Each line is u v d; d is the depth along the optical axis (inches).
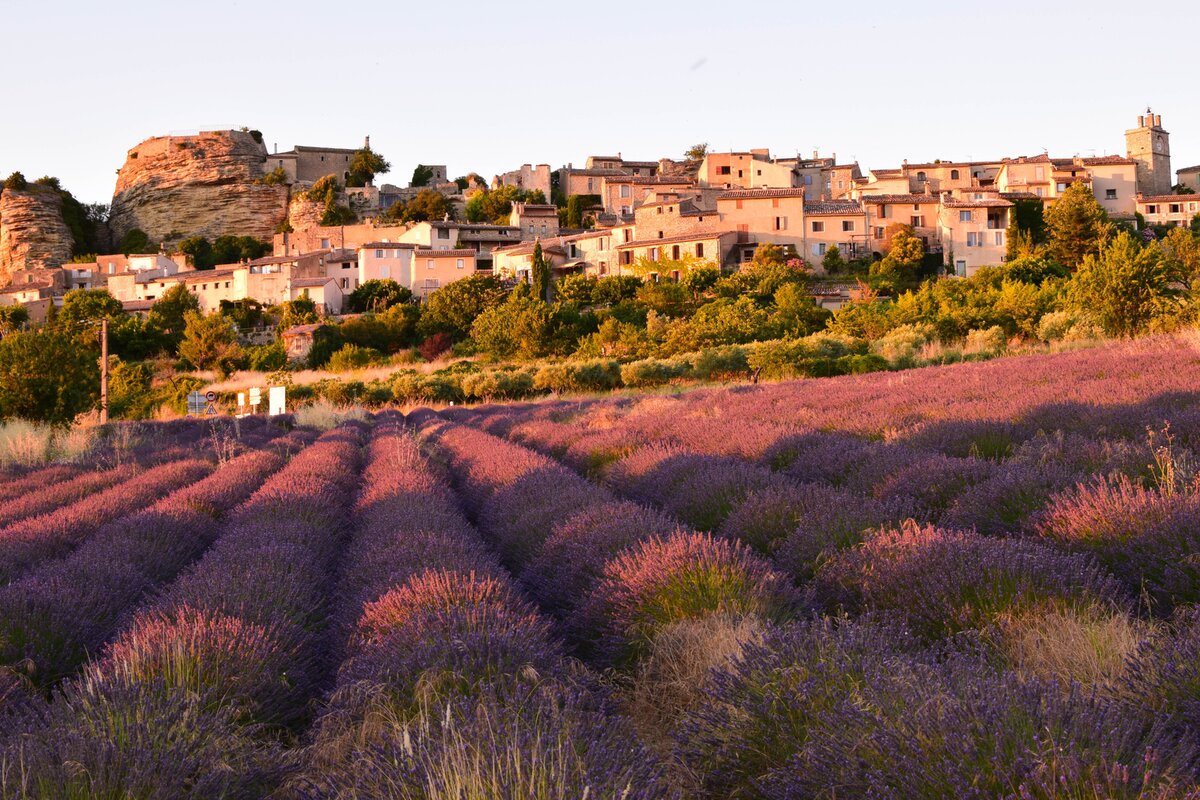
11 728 137.7
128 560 290.7
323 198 4690.0
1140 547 187.8
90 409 1205.1
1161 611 170.6
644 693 168.4
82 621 213.6
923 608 171.6
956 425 394.3
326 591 266.8
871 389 695.7
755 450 426.9
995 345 1261.1
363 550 297.6
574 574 242.5
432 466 561.6
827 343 1443.2
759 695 132.8
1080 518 209.2
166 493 498.6
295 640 205.6
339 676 175.2
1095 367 585.9
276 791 132.6
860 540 226.5
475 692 146.4
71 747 121.6
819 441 412.2
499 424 960.9
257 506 387.2
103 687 147.6
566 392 1614.2
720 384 1381.6
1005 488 248.8
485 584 206.1
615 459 508.1
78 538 355.6
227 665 170.2
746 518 273.4
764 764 123.6
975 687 114.0
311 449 691.4
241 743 138.5
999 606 166.4
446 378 1819.6
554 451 621.6
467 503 462.3
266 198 4891.7
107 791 116.2
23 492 535.8
